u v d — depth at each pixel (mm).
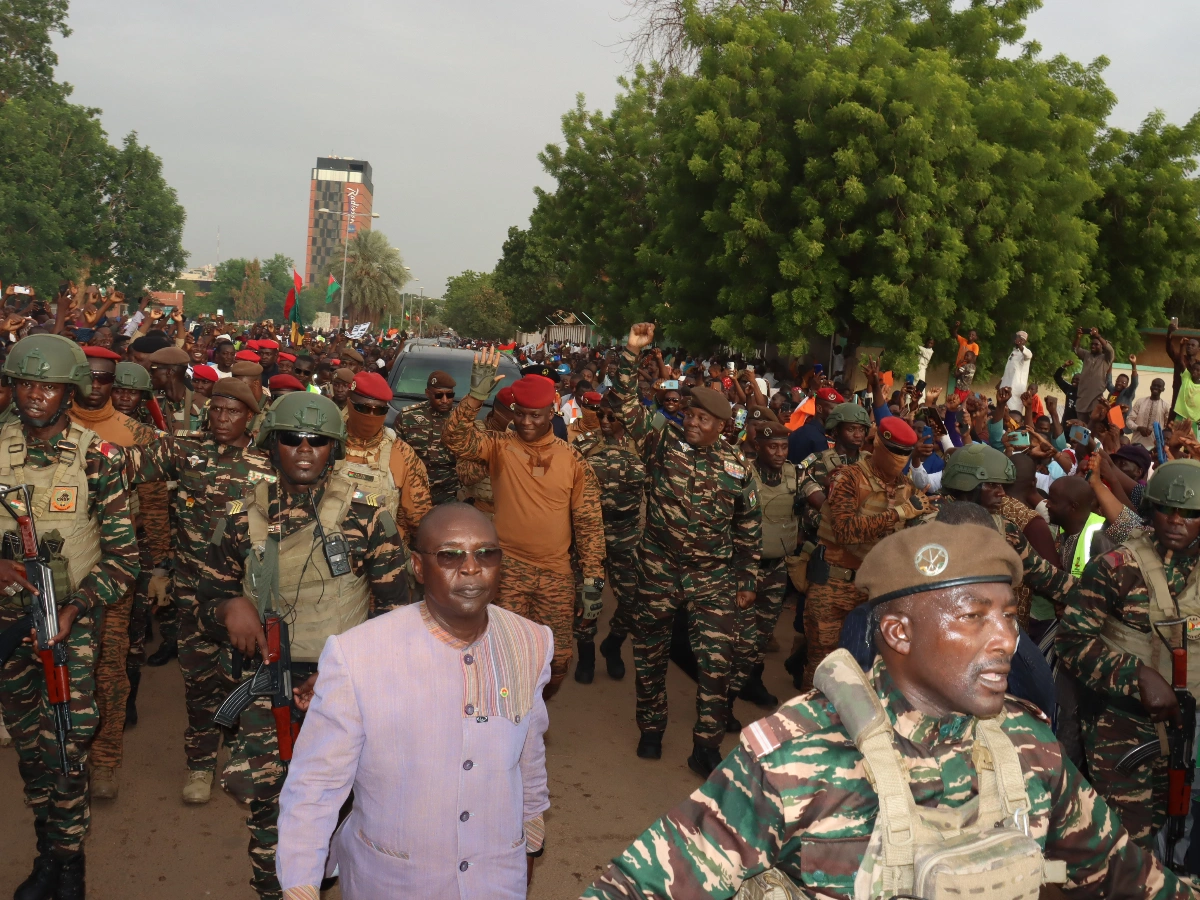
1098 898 1838
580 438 7363
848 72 20844
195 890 3967
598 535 5387
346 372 7586
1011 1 25250
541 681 2527
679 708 6629
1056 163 22391
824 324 21078
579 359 24500
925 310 20922
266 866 3293
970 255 21781
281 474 3365
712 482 5281
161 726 5637
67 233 60531
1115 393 12453
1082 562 5102
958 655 1614
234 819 4613
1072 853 1793
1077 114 25188
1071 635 3812
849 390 20734
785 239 21281
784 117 21641
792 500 6723
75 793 3676
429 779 2297
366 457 4727
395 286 104500
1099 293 26031
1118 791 3795
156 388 7574
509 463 5242
